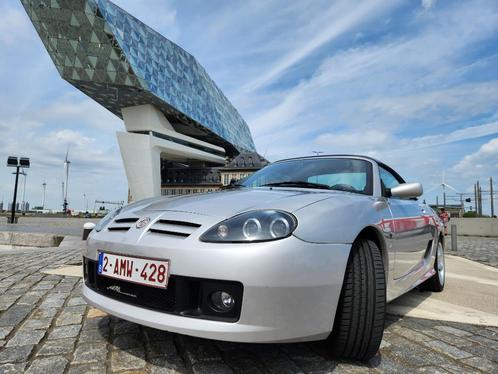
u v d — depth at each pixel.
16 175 25.98
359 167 2.93
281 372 1.83
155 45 58.12
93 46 48.06
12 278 4.36
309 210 1.84
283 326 1.62
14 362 1.93
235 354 2.05
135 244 1.87
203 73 79.19
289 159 3.46
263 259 1.61
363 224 2.02
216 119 83.38
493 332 2.61
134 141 57.44
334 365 1.93
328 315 1.74
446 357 2.10
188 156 75.25
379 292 1.93
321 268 1.72
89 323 2.60
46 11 44.56
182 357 2.00
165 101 59.53
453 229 10.71
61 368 1.86
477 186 34.00
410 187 2.62
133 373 1.80
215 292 1.69
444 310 3.18
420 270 3.27
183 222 1.85
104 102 60.34
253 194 2.20
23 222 28.66
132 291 1.89
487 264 7.10
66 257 6.54
